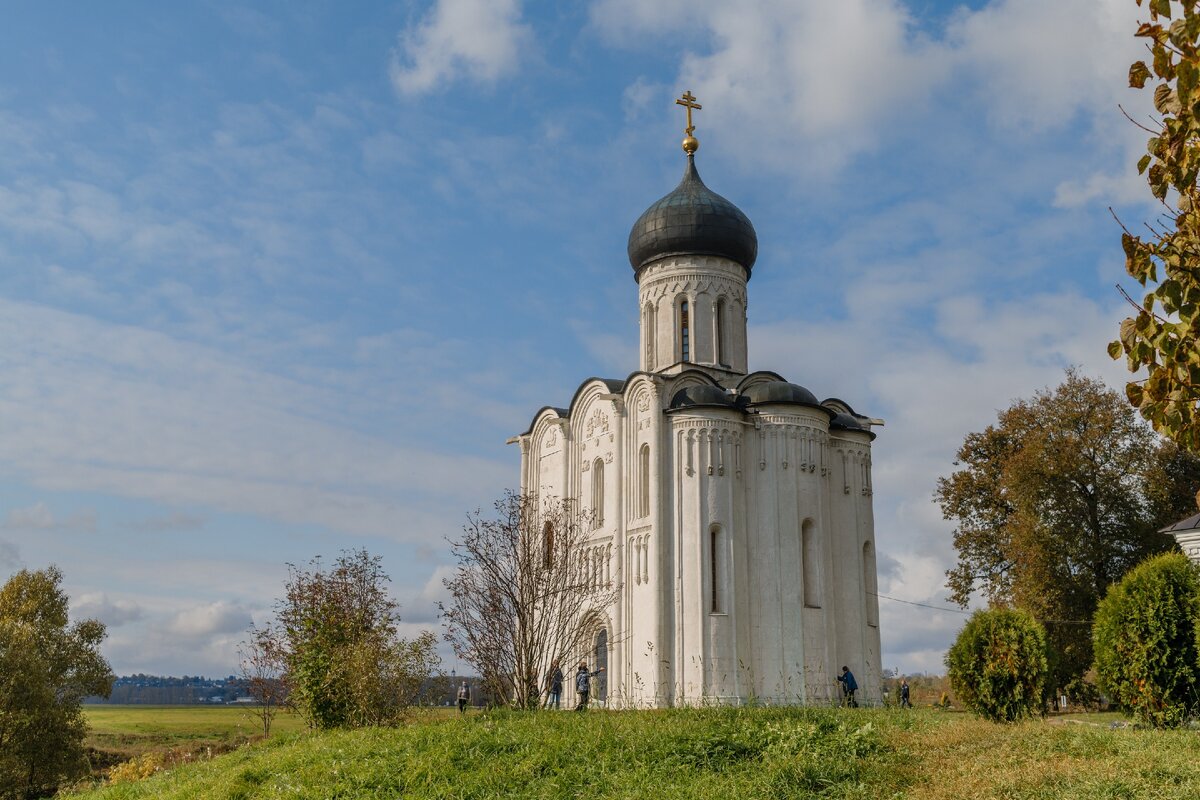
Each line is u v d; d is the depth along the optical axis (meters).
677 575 39.25
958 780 15.84
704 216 47.19
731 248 47.47
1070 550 45.75
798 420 41.16
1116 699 22.56
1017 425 51.00
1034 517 46.31
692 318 46.81
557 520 37.69
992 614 23.58
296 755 21.14
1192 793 13.97
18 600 54.19
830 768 16.86
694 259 47.34
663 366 46.81
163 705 179.75
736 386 45.28
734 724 19.89
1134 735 18.45
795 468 40.72
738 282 48.06
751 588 39.69
